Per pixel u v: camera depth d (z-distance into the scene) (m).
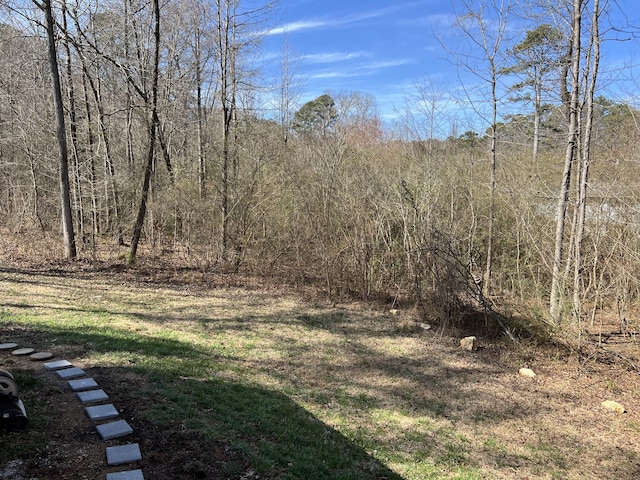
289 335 6.86
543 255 7.73
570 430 4.54
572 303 7.17
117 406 3.73
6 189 13.61
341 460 3.60
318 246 9.79
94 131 13.37
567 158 7.03
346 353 6.30
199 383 4.61
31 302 7.10
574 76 6.83
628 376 5.88
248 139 11.19
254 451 3.35
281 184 10.78
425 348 6.70
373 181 10.01
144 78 11.50
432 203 9.19
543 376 5.86
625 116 8.58
